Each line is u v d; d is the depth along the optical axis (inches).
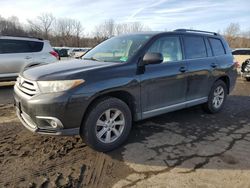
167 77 180.9
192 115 231.5
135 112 168.7
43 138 172.6
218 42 241.0
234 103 283.6
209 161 147.9
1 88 377.1
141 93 167.5
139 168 139.5
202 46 219.8
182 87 195.2
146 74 168.7
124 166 141.2
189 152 158.4
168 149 161.8
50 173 133.1
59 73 145.3
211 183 127.3
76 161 145.2
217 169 139.7
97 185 124.6
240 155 156.1
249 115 236.8
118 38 201.8
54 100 136.0
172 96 189.2
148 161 146.7
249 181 129.9
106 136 156.3
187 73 196.5
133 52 171.0
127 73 159.6
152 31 197.9
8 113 230.7
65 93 137.3
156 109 180.5
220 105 242.2
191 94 205.9
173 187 123.5
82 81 142.2
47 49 414.3
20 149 157.4
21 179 127.3
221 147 166.4
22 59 384.8
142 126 199.8
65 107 137.2
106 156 151.6
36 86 142.1
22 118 157.8
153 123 207.2
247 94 341.1
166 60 186.1
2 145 162.1
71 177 130.2
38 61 399.5
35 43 403.9
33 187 121.7
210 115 233.3
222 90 241.1
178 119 219.0
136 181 128.0
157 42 182.2
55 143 165.5
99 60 176.6
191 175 133.6
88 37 2333.9
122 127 162.1
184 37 204.2
